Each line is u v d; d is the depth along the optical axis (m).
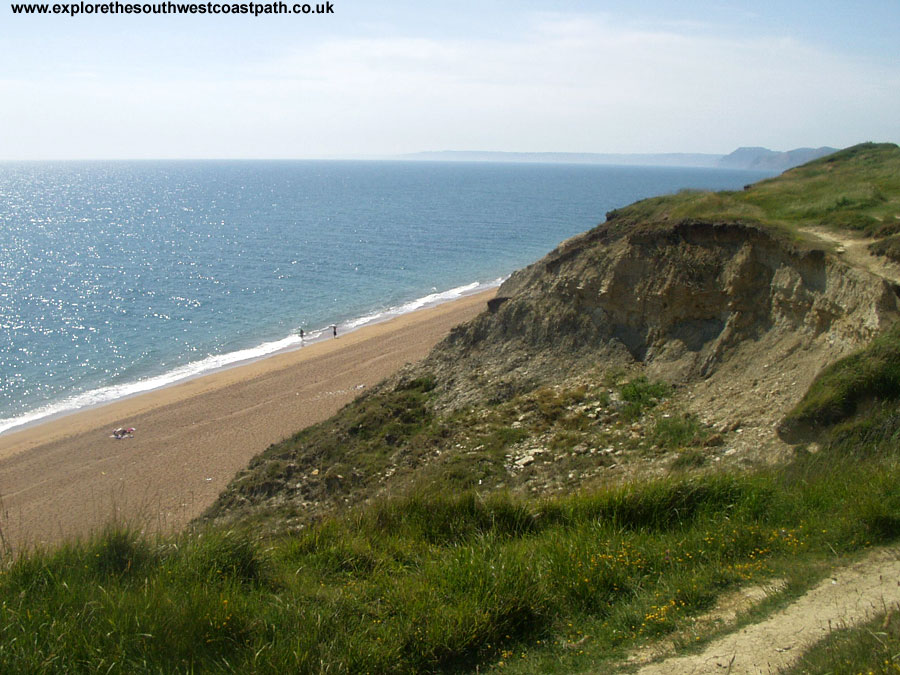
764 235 17.06
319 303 58.81
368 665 5.55
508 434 17.19
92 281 66.75
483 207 149.38
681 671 5.19
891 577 6.18
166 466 26.30
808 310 15.35
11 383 39.44
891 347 11.75
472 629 6.09
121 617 5.75
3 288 62.56
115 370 41.91
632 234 20.55
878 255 14.79
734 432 13.82
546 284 23.27
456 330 25.00
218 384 37.50
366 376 35.97
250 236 100.25
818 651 4.96
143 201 173.38
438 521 8.90
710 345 17.72
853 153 33.19
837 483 8.54
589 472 13.91
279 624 6.00
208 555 7.12
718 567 6.91
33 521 22.14
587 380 19.20
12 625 5.52
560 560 7.22
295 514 15.88
